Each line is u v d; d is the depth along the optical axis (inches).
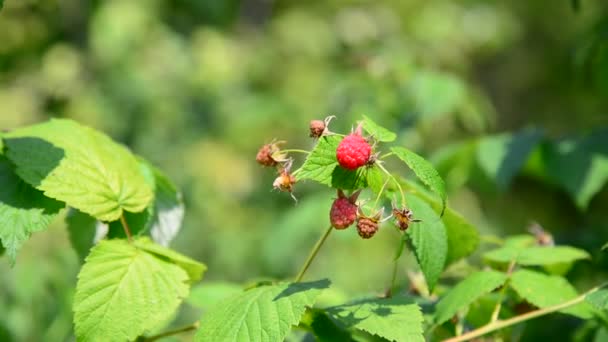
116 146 33.4
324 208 56.6
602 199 82.5
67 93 92.1
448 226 33.1
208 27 98.4
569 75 128.9
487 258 34.0
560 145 41.7
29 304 44.3
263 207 88.5
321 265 75.6
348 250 76.1
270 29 119.3
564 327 40.3
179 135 96.0
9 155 31.5
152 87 96.2
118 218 32.0
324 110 89.6
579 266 40.6
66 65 91.5
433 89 56.2
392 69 59.2
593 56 44.6
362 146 28.8
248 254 82.4
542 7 135.9
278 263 68.2
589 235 42.5
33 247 55.2
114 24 91.0
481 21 120.0
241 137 96.0
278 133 97.3
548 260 33.0
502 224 93.5
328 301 37.6
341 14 119.6
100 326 29.9
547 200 93.0
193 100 99.7
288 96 103.4
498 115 137.3
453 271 35.5
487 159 42.0
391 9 122.4
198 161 93.0
